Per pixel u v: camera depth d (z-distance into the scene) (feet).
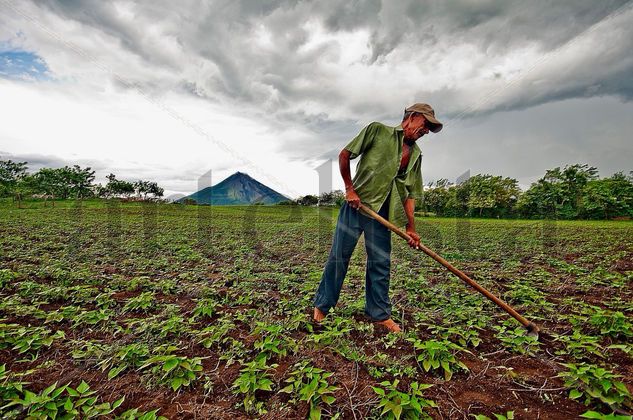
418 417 6.45
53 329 10.71
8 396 6.86
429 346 8.27
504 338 9.66
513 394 7.46
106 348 8.75
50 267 17.67
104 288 15.37
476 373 8.29
